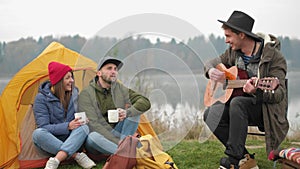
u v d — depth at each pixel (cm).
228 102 551
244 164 544
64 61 652
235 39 555
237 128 523
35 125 616
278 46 547
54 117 602
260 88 518
